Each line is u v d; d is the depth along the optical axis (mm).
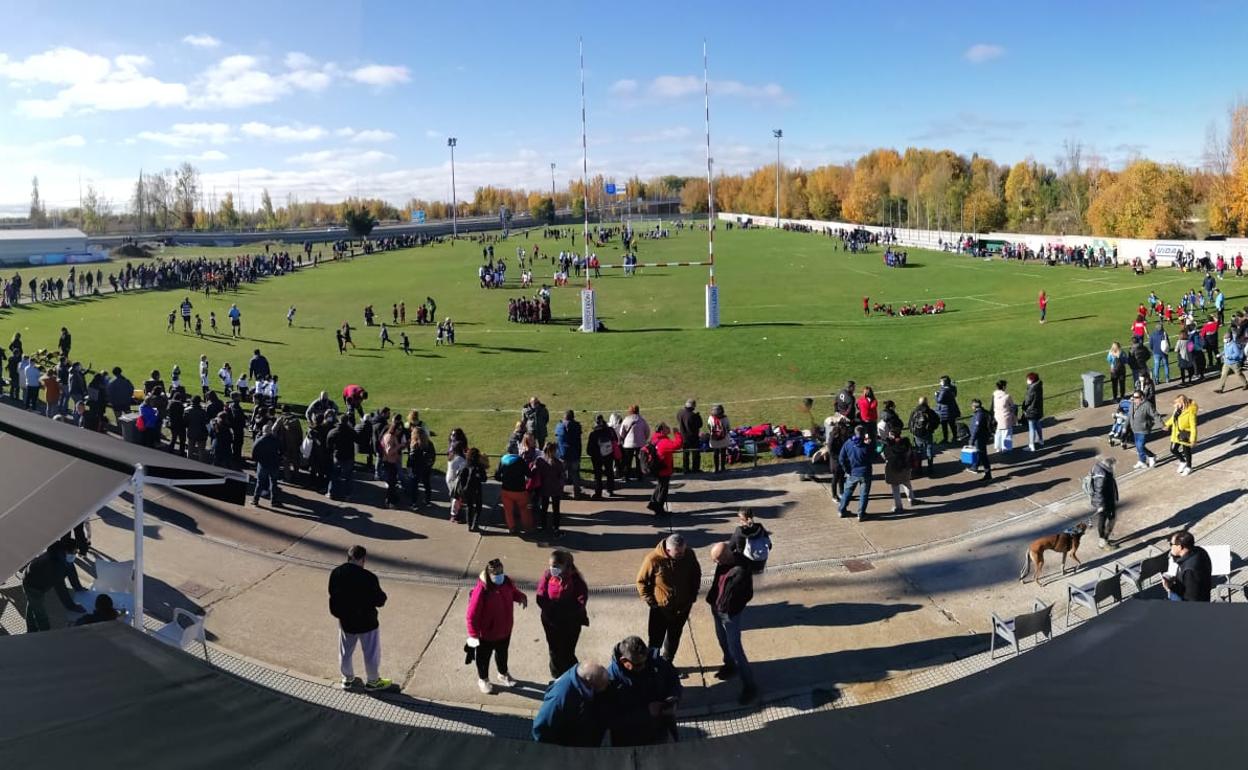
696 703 9484
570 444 17312
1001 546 13695
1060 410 23703
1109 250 73125
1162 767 3381
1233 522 13406
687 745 3961
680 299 59344
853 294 59344
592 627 11359
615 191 130000
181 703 4602
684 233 147625
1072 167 126875
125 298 66062
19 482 9148
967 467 18078
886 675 9883
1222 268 57094
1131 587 11648
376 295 66938
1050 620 9781
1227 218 87250
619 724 7230
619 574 13133
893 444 15430
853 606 11820
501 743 4152
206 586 12312
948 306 51375
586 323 45219
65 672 5012
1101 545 13383
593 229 159000
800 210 197500
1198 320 38562
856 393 28031
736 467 19609
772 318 48719
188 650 9781
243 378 30547
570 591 9344
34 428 10695
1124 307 45812
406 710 9164
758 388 29797
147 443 20516
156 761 3924
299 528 15102
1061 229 124438
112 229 199125
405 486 16781
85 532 13258
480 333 46344
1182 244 65375
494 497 17125
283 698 4730
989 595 11977
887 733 3852
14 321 52875
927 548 13812
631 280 73875
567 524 15484
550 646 9469
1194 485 15398
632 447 18141
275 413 23422
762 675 10031
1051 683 4230
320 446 17234
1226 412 20391
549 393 30359
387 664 10289
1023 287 58875
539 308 49719
